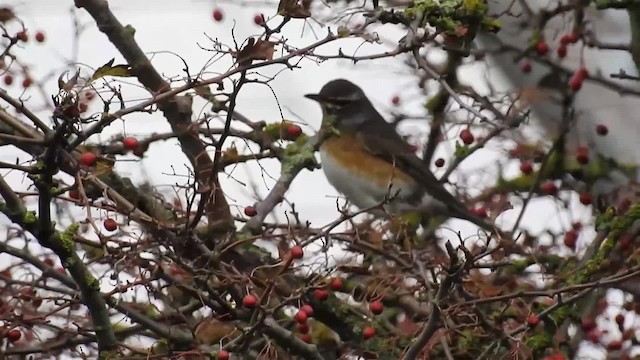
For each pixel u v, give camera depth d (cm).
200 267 1025
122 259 933
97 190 1104
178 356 983
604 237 1274
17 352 1025
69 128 862
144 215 970
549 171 1459
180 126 1109
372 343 1145
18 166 883
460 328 1046
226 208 1146
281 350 1149
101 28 1224
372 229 1136
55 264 1176
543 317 1065
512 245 1098
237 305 1032
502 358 1049
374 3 1188
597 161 1472
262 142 1284
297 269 1014
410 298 1174
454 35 1249
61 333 1065
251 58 918
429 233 1394
